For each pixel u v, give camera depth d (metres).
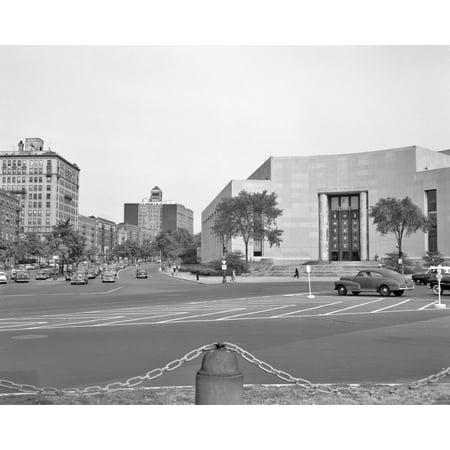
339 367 9.19
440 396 7.04
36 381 8.23
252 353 10.62
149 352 10.84
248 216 73.31
